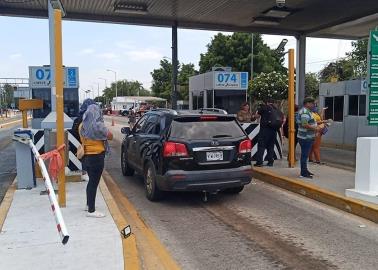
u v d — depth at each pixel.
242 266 4.96
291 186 9.04
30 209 6.81
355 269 4.86
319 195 8.11
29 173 8.33
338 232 6.22
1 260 4.70
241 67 48.66
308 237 6.00
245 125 11.71
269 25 19.89
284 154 14.14
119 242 5.26
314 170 10.52
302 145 9.41
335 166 11.55
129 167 10.57
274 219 6.93
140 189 9.28
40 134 9.68
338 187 8.43
